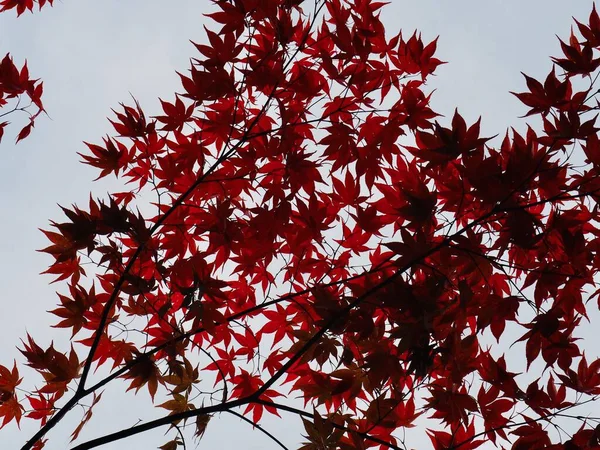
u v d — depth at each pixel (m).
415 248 2.70
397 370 2.70
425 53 2.77
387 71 2.79
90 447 2.69
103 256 2.72
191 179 2.82
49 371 2.76
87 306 2.78
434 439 2.76
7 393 2.76
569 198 2.71
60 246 2.74
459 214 2.72
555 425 2.73
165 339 2.82
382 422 2.77
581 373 2.73
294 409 2.73
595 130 2.68
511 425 2.73
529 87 2.71
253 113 2.83
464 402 2.73
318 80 2.79
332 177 2.79
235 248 2.80
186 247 2.82
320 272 2.81
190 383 2.82
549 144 2.71
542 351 2.74
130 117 2.78
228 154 2.79
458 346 2.71
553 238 2.76
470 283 2.75
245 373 2.83
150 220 2.80
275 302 2.79
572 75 2.73
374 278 2.79
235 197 2.85
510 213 2.70
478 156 2.69
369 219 2.77
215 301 2.74
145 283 2.73
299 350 2.77
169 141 2.80
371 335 2.74
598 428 2.72
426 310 2.68
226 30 2.75
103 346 2.79
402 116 2.79
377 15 2.78
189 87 2.76
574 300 2.75
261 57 2.77
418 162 2.77
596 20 2.73
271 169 2.82
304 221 2.77
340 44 2.75
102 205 2.70
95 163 2.79
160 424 2.71
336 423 2.77
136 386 2.78
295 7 2.77
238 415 2.72
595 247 2.75
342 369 2.76
